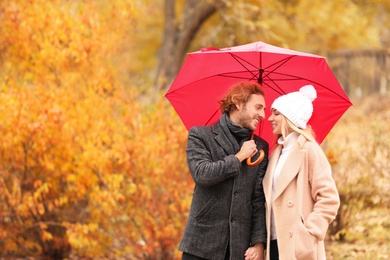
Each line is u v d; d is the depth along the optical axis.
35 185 11.54
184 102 7.10
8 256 12.89
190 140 6.44
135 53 25.50
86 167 11.66
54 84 12.64
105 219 12.27
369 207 12.38
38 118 11.11
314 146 6.17
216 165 6.14
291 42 25.47
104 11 13.98
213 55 6.88
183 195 11.48
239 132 6.39
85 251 12.83
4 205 12.07
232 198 6.26
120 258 12.66
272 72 6.89
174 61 26.20
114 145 11.36
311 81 6.81
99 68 13.02
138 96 13.70
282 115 6.29
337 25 25.09
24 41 12.68
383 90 30.47
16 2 12.80
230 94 6.45
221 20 27.06
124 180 11.82
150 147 11.34
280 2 25.05
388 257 10.64
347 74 31.72
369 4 25.66
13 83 11.69
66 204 12.54
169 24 26.50
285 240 6.06
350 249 11.30
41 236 12.78
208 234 6.27
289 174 6.11
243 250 6.27
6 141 11.30
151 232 11.59
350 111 23.17
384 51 30.58
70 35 12.38
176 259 11.72
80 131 11.72
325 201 5.98
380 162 12.52
